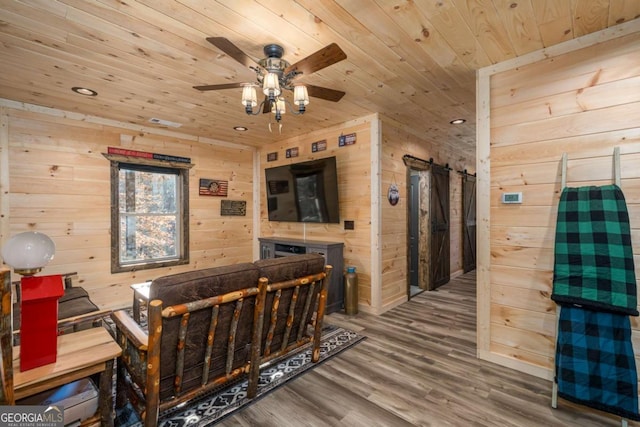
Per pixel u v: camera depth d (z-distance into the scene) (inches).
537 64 90.5
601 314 73.5
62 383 56.6
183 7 70.1
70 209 141.8
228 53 71.2
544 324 90.2
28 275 56.7
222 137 192.7
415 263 211.2
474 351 108.9
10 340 49.1
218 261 198.1
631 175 76.7
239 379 82.5
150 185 172.4
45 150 135.4
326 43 85.4
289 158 195.0
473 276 241.3
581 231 77.4
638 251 75.1
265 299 78.7
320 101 132.4
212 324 68.1
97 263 149.1
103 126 151.8
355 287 150.1
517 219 94.7
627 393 68.7
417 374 93.4
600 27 79.4
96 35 81.0
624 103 77.8
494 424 71.6
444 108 141.5
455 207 238.5
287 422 72.2
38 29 78.0
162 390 65.5
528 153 92.3
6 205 126.2
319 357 103.5
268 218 201.2
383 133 153.0
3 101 125.3
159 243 175.8
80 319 81.2
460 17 74.6
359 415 74.7
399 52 91.0
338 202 161.8
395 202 163.6
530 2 69.6
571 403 79.0
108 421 62.9
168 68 100.1
